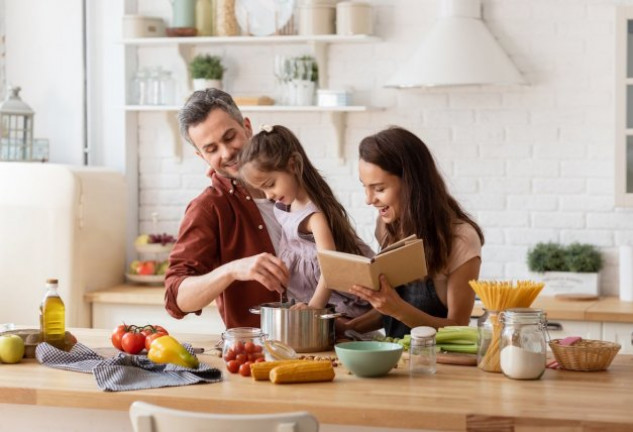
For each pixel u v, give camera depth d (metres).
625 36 5.02
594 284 5.14
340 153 5.60
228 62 5.79
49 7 5.98
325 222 3.30
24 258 5.31
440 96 5.46
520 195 5.38
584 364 2.79
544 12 5.29
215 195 3.48
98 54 5.91
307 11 5.43
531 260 5.22
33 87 6.01
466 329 2.97
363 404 2.41
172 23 5.76
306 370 2.66
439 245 3.18
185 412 2.24
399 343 3.06
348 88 5.59
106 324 5.38
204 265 3.43
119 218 5.71
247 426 2.20
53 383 2.70
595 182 5.28
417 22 5.48
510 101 5.36
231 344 2.86
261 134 3.26
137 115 5.95
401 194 3.22
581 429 2.26
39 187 5.30
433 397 2.49
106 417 2.87
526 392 2.54
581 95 5.27
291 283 3.43
